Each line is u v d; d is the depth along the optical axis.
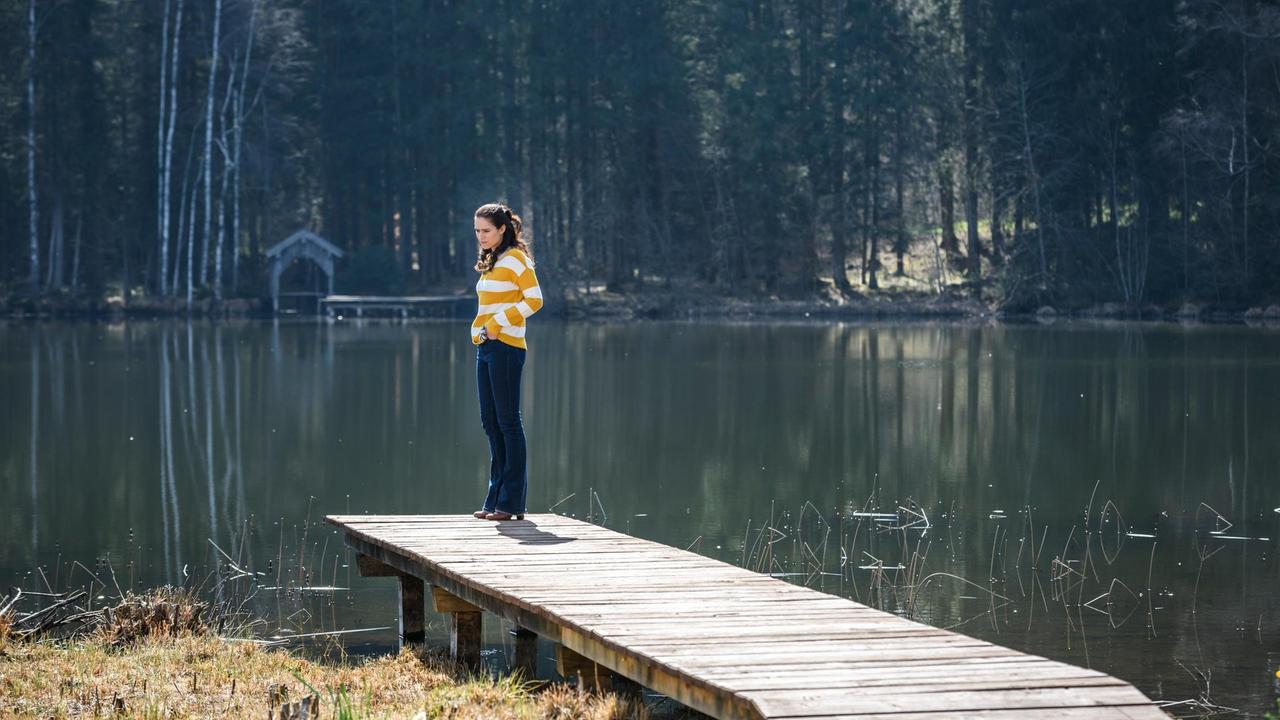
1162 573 11.36
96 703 6.39
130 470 17.08
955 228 69.31
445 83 68.31
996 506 14.71
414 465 17.67
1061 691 5.03
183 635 8.28
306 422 21.88
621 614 6.39
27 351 35.62
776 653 5.62
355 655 8.38
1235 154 54.19
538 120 64.75
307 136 67.75
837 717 4.74
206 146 58.81
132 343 39.25
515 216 8.95
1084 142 58.31
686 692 5.38
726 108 64.81
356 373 30.05
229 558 11.81
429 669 7.58
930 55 63.56
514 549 8.12
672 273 65.38
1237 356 33.41
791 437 20.30
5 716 6.21
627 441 19.95
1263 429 20.70
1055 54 59.03
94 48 58.19
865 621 6.22
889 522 13.78
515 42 65.69
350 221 71.94
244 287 63.16
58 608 9.21
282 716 5.82
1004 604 10.25
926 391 26.14
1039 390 26.09
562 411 23.44
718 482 16.42
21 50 57.59
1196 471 17.03
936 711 4.80
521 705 6.25
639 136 66.19
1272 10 52.28
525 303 8.98
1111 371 29.67
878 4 63.81
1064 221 58.47
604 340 41.75
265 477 16.62
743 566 11.64
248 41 60.16
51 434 20.19
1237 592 10.62
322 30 68.12
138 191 62.50
